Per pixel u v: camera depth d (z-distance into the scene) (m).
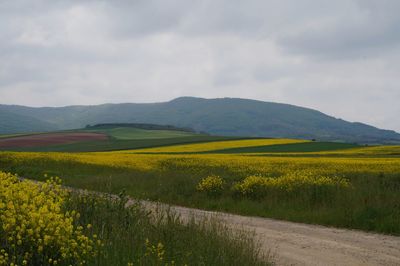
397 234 13.01
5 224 5.34
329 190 17.95
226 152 67.69
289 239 12.02
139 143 90.19
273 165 33.25
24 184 6.74
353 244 11.56
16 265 5.04
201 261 6.73
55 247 5.54
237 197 18.98
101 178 24.11
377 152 58.84
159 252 6.54
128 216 8.34
